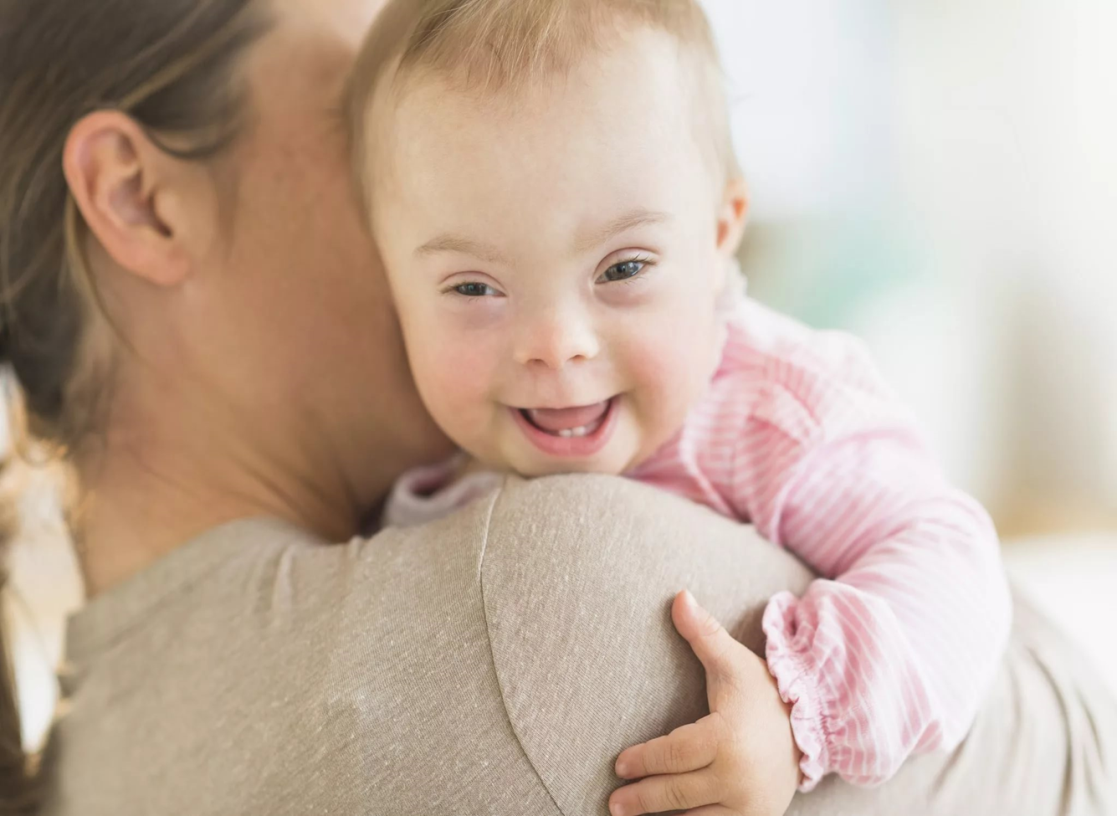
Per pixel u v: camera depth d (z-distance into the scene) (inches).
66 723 30.9
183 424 32.9
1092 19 85.6
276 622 26.9
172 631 28.8
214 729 26.5
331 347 34.1
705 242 29.4
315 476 35.6
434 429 37.2
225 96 31.7
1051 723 30.4
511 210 26.3
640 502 26.4
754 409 31.9
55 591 53.2
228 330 32.9
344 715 24.4
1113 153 86.5
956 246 92.7
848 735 25.1
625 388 28.8
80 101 31.4
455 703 24.0
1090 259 88.4
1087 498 89.3
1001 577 28.9
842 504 30.3
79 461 33.1
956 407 91.1
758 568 27.4
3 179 32.3
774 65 92.4
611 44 26.5
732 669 24.5
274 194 32.6
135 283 32.4
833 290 92.2
